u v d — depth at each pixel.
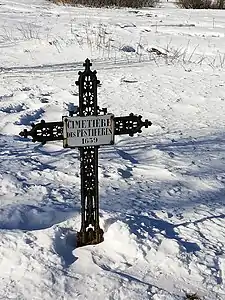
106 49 9.06
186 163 4.12
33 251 2.52
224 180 3.80
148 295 2.33
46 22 11.33
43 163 3.94
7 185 3.40
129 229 2.69
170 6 16.05
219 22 11.64
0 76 7.24
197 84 7.05
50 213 2.95
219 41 9.64
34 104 5.84
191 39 9.79
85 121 2.56
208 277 2.49
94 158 2.61
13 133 4.77
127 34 10.18
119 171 3.81
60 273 2.43
